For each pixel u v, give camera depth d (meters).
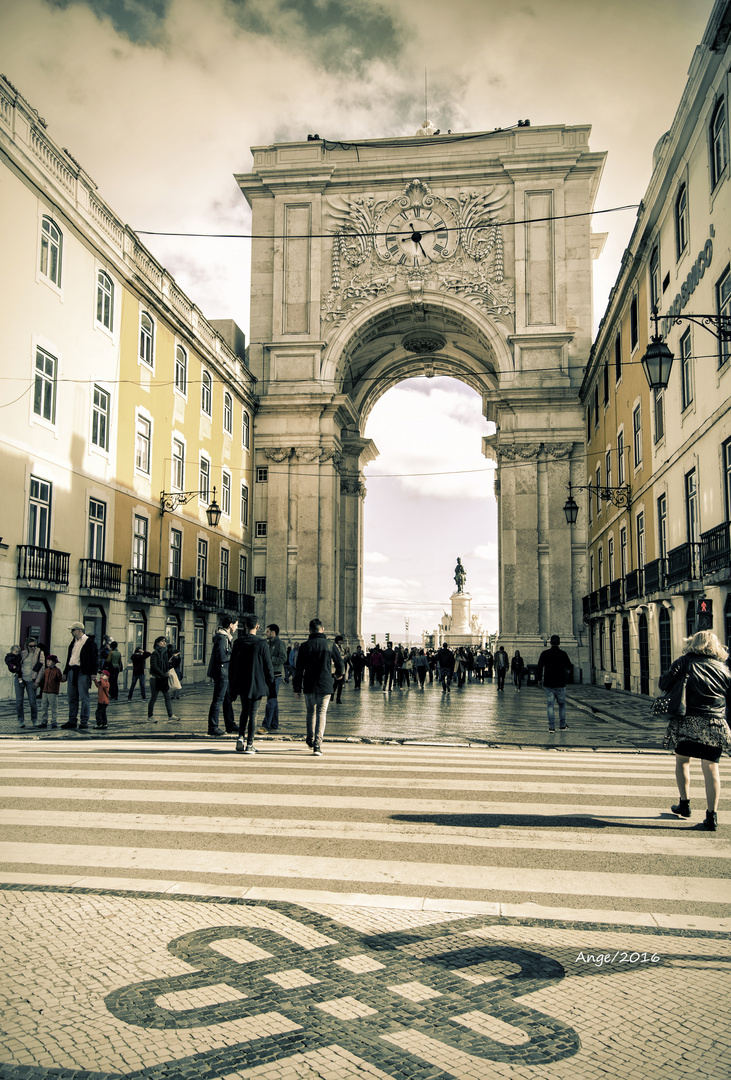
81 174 17.19
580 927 3.42
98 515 18.64
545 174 31.97
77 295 17.39
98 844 4.59
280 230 33.28
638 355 19.45
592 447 28.45
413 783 6.60
